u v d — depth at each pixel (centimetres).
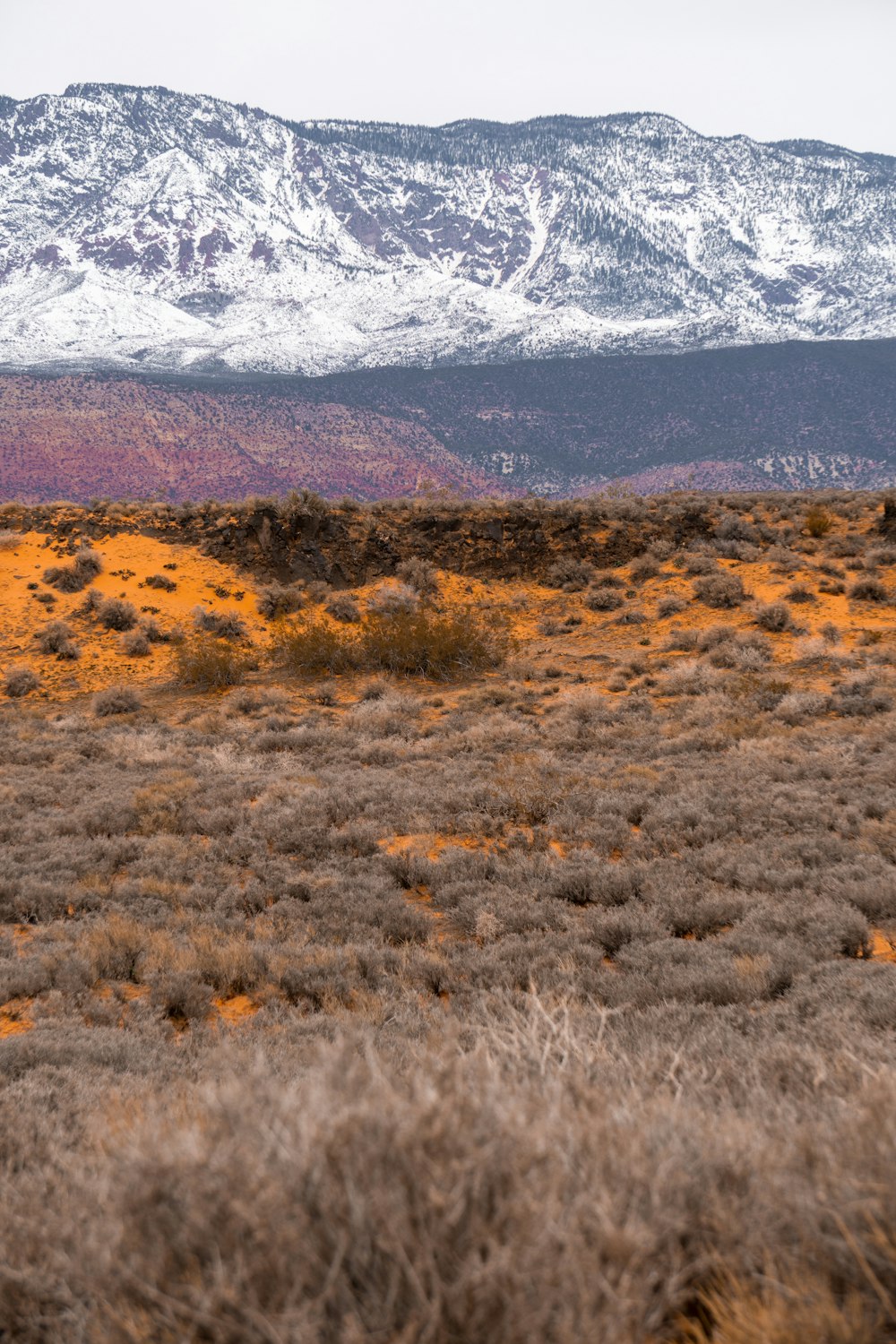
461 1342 168
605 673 3316
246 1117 222
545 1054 340
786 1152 254
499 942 960
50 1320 207
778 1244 214
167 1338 175
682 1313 205
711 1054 519
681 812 1437
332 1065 243
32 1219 255
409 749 2253
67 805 1780
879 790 1515
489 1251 179
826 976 750
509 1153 205
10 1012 787
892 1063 439
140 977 880
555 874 1170
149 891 1184
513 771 1842
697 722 2414
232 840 1433
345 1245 181
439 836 1451
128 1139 248
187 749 2441
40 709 3166
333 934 1013
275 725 2728
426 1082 231
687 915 991
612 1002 754
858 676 2719
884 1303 186
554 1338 171
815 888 1058
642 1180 217
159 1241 193
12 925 1078
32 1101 521
